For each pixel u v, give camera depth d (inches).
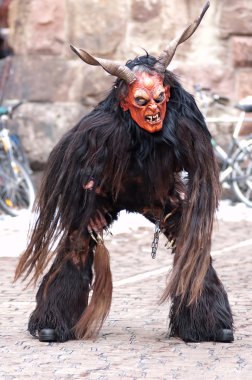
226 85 1195.3
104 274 491.8
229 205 1139.3
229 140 1183.6
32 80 1168.2
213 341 490.3
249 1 1193.4
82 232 475.2
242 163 1154.0
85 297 493.0
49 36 1169.4
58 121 1167.6
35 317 494.0
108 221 490.9
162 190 467.5
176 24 1178.0
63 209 472.4
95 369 433.1
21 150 1108.5
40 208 478.9
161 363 444.8
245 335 508.7
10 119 1143.6
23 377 418.6
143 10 1168.8
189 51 1189.1
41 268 484.7
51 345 482.9
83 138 459.8
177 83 462.3
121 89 454.6
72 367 437.1
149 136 453.1
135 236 908.6
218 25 1192.2
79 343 487.5
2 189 1071.0
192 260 459.8
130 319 554.9
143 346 480.7
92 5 1163.9
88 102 1170.6
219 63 1195.3
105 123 456.1
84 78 1168.2
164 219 481.7
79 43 1167.6
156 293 644.7
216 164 468.8
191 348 475.5
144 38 1173.1
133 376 419.2
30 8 1167.0
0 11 1189.1
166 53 461.7
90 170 459.2
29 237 488.4
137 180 466.0
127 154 455.2
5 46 1197.1
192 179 461.4
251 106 1130.0
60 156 471.5
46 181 476.1
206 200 462.3
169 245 535.2
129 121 453.7
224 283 679.1
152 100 447.8
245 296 628.4
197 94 1143.0
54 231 478.0
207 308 484.1
